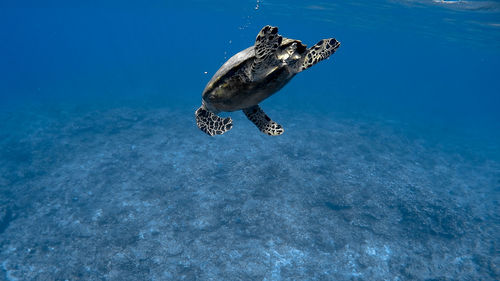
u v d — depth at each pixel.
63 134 18.23
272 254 9.37
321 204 11.75
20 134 18.38
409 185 14.03
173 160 14.84
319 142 18.45
